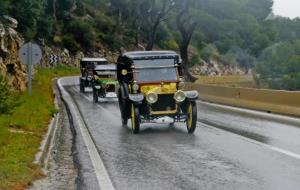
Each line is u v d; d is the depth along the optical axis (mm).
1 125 13750
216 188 8195
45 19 70375
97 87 29688
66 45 84500
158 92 15773
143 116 15797
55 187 8391
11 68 24922
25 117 16656
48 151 11969
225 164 10258
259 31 96875
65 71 74062
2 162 9742
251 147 12492
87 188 8312
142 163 10492
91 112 23141
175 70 16797
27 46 22172
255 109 24969
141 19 98750
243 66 108500
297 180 8711
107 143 13508
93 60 41812
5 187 7863
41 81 40656
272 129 16469
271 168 9781
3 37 23625
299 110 21266
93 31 94250
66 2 89688
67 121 19281
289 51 89500
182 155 11414
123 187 8344
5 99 15977
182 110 16078
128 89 17078
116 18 105062
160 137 14602
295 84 79875
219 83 66438
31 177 8828
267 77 85562
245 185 8375
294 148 12297
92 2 108562
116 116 21312
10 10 35656
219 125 17656
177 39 112688
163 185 8445
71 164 10602
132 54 17094
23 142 12258
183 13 54344
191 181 8719
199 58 108500
